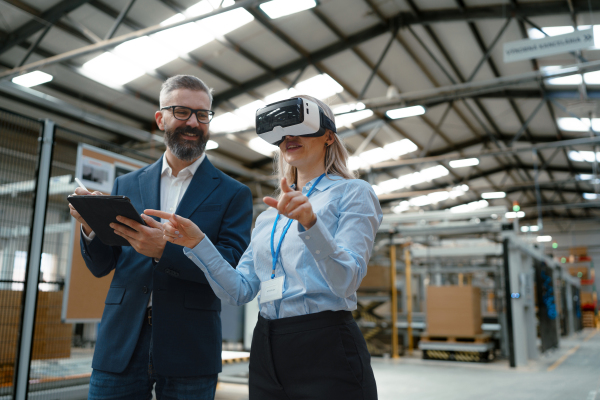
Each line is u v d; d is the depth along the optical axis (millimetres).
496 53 9273
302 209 881
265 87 9602
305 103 1126
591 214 25047
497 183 19734
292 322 1043
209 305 1507
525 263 9945
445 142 14633
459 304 9516
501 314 10336
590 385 6387
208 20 7445
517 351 8633
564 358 9938
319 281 1037
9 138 3361
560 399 5402
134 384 1462
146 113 9633
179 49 8031
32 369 3691
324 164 1256
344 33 8625
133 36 6098
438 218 9477
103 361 1461
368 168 13961
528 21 7668
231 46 8164
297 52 8734
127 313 1489
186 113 1550
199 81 1608
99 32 7234
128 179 1712
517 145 15188
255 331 1131
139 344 1460
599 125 12117
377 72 9852
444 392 5812
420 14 8336
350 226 1041
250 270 1297
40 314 4008
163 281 1438
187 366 1412
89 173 3619
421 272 11453
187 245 1149
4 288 3600
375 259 11141
